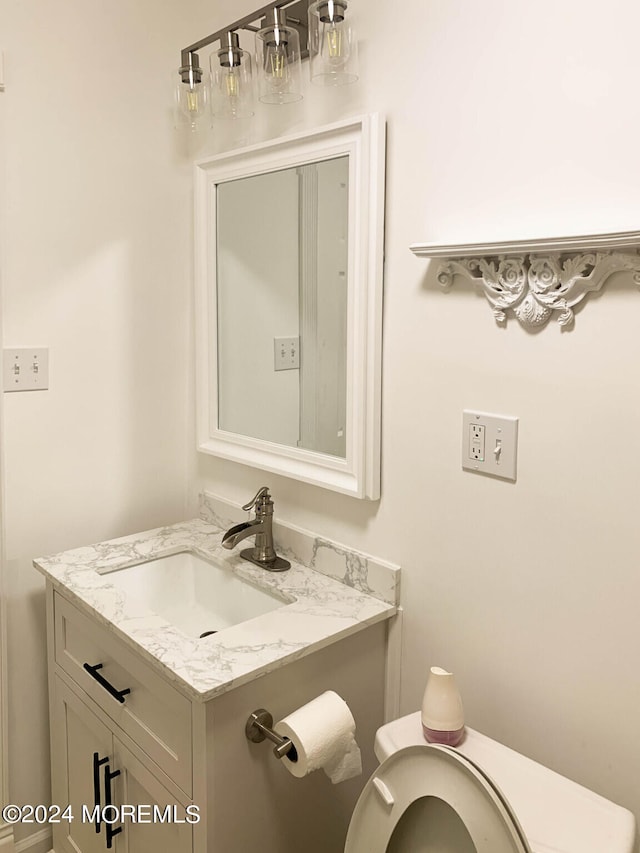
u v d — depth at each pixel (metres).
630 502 1.06
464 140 1.22
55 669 1.65
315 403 1.54
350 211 1.39
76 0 1.63
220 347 1.82
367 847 1.04
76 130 1.66
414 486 1.38
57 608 1.60
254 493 1.77
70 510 1.76
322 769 1.35
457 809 0.92
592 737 1.14
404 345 1.36
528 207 1.14
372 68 1.36
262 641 1.27
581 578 1.13
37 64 1.58
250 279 1.69
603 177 1.05
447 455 1.31
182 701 1.21
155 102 1.78
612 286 1.05
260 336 1.68
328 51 1.31
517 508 1.21
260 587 1.54
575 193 1.08
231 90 1.55
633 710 1.09
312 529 1.61
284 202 1.56
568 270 1.08
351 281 1.41
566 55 1.07
